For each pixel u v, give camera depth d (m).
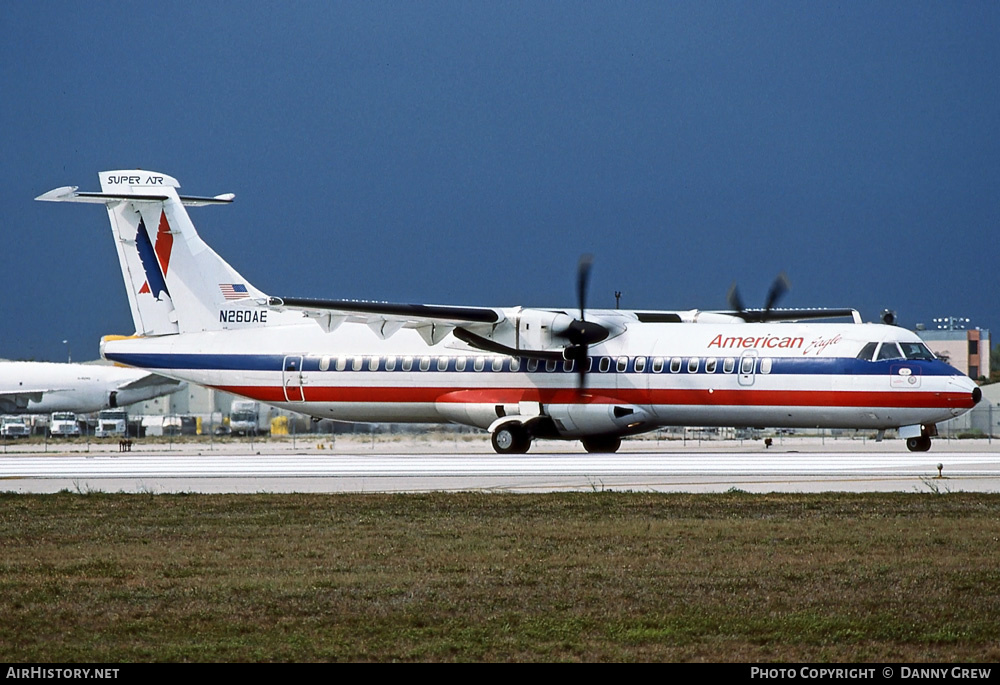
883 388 112.50
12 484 89.44
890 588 47.50
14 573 51.81
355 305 114.69
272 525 65.81
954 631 41.09
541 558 54.72
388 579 50.06
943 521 63.81
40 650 39.44
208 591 47.91
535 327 121.38
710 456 108.88
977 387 111.50
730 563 52.94
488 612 44.34
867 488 80.81
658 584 48.81
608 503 74.12
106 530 64.38
